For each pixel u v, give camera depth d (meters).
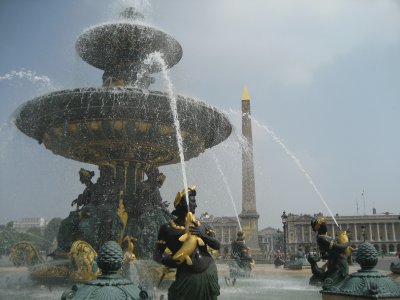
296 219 129.25
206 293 4.73
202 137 13.88
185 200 5.16
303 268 23.31
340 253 8.87
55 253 12.34
